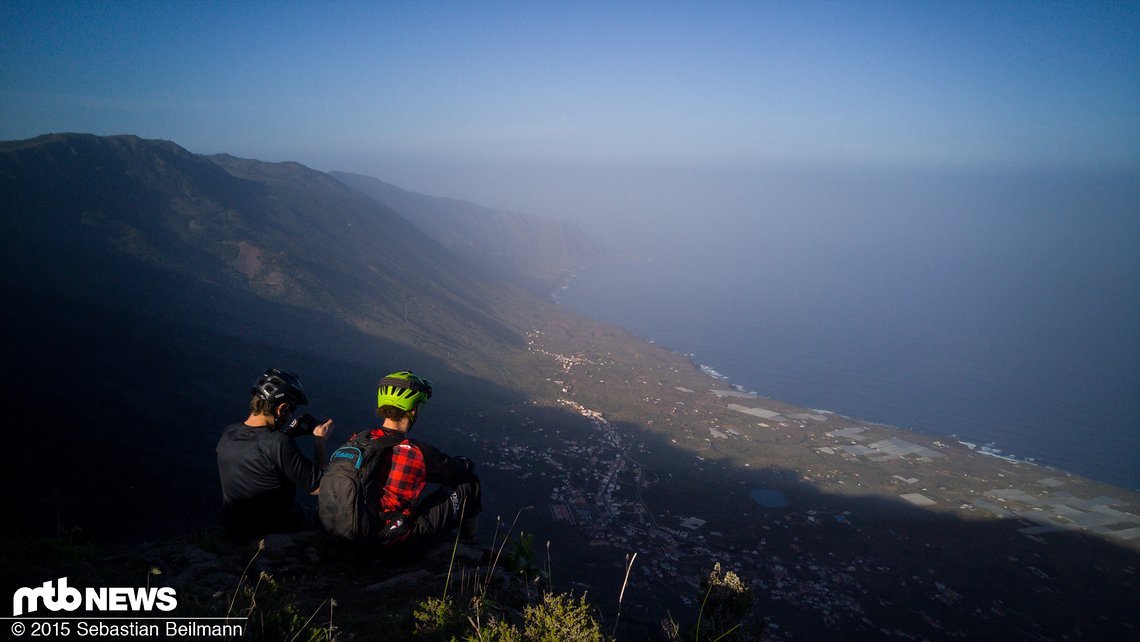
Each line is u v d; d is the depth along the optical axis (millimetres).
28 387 71875
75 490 51312
